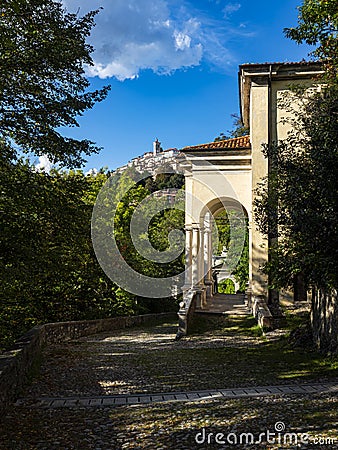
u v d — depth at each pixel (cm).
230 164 2133
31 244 1201
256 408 669
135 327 2531
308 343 1298
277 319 1823
